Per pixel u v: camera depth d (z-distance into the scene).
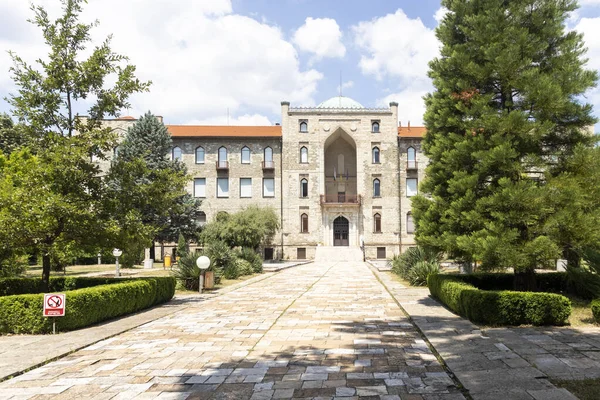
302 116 55.94
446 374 7.21
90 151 15.27
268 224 48.44
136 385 6.88
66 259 17.61
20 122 14.86
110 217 15.20
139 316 13.15
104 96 15.45
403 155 55.84
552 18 13.75
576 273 12.74
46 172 13.72
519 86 13.21
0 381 7.12
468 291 11.33
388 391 6.46
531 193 12.09
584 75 13.16
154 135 44.78
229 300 16.42
